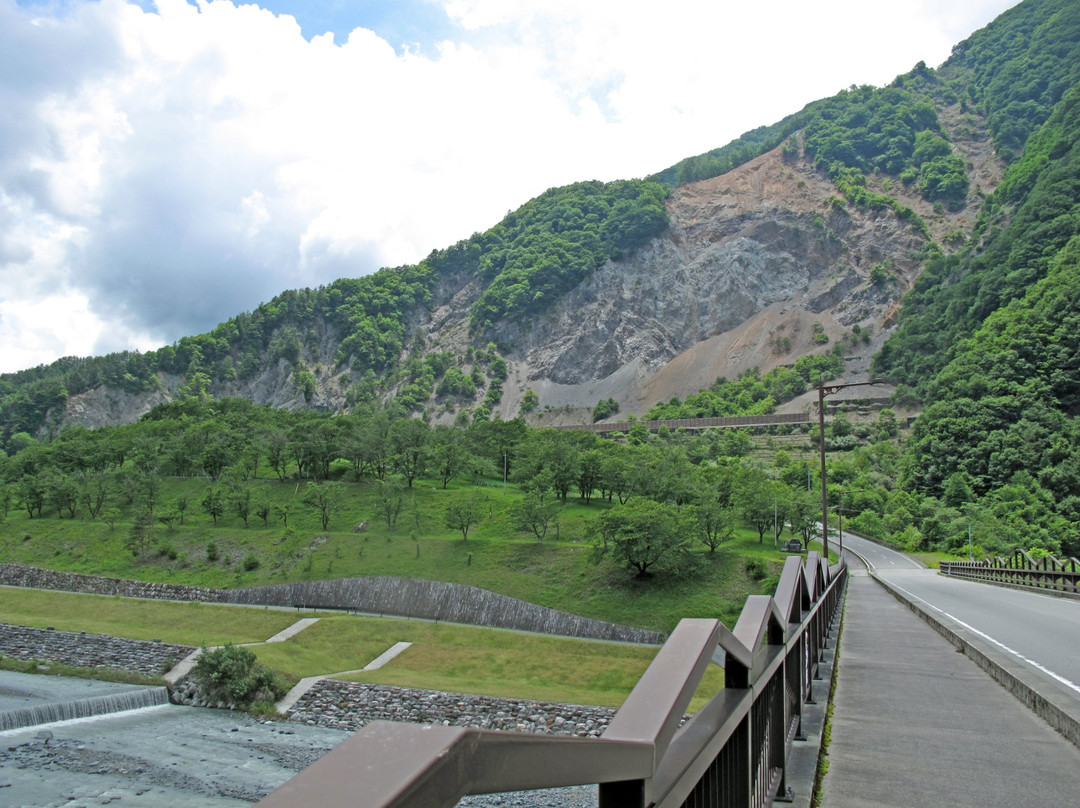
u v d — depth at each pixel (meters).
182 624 68.12
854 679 13.16
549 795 26.39
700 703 36.31
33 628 59.38
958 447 161.62
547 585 83.25
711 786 3.63
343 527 109.25
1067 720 9.04
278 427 169.12
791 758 7.53
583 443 156.25
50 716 40.97
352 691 49.03
